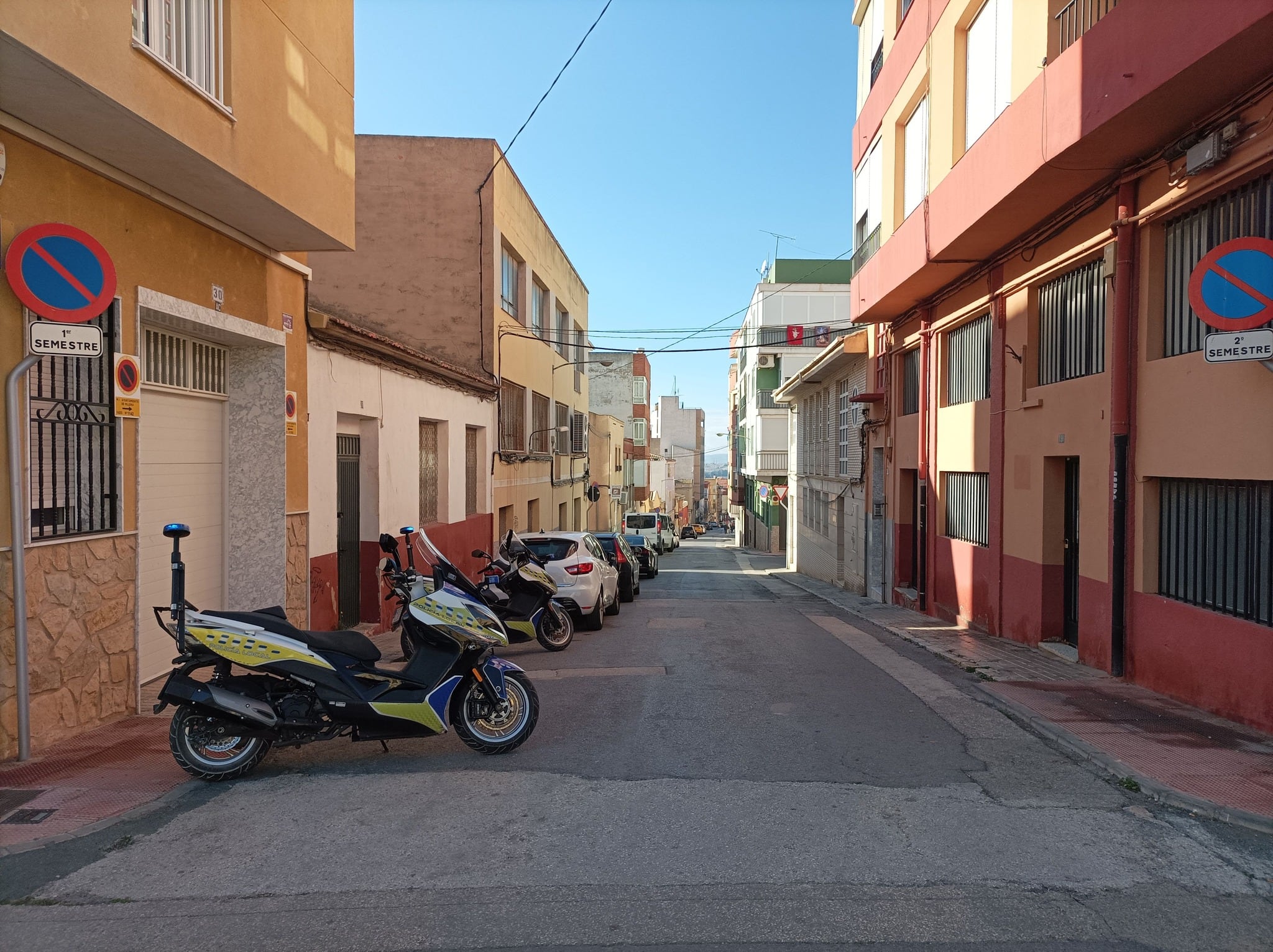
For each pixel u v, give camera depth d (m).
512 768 5.53
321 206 8.25
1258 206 6.52
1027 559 10.64
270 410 8.96
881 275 14.61
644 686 8.06
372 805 4.86
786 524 42.56
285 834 4.45
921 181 13.24
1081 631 9.14
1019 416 10.88
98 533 6.19
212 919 3.56
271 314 8.81
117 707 6.43
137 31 5.66
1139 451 7.94
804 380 26.11
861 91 17.48
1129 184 8.04
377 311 18.25
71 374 5.94
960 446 13.34
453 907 3.66
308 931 3.46
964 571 13.00
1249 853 4.22
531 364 22.56
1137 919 3.56
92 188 6.14
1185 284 7.43
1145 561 7.89
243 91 6.79
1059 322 10.02
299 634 5.57
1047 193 9.01
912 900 3.71
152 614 7.49
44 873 4.00
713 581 25.86
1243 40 5.74
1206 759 5.57
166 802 4.88
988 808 4.81
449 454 15.38
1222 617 6.71
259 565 8.91
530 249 21.95
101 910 3.65
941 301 14.05
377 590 11.84
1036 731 6.45
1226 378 6.66
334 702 5.38
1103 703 7.19
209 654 5.24
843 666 9.15
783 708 7.18
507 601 10.34
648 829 4.50
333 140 8.52
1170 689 7.42
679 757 5.77
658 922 3.52
